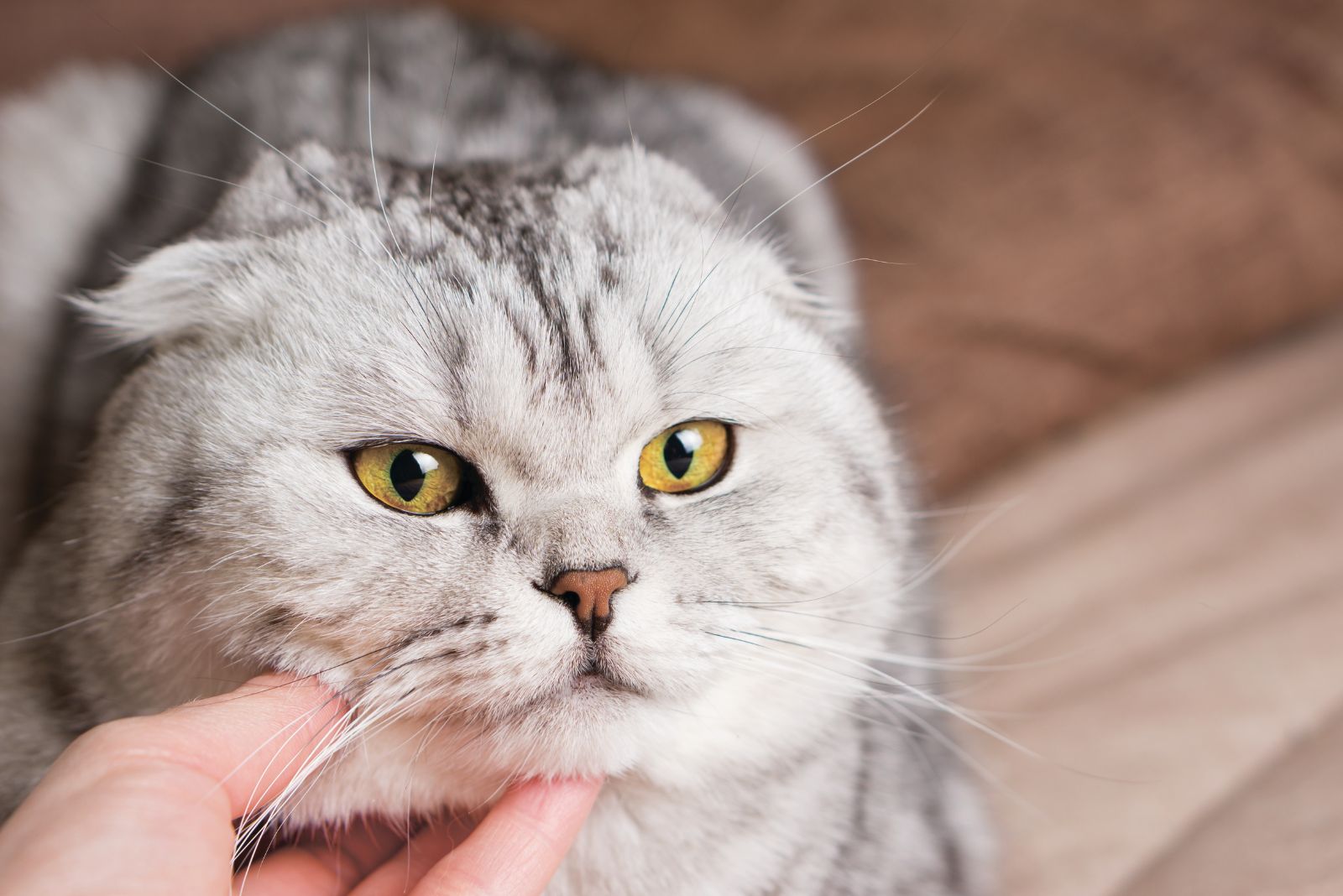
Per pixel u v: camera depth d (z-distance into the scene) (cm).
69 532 33
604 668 30
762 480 32
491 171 35
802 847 34
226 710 28
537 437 30
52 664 33
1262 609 41
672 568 30
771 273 34
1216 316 55
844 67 55
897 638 36
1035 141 52
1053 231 50
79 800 26
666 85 50
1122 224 51
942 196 50
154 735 27
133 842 26
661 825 33
